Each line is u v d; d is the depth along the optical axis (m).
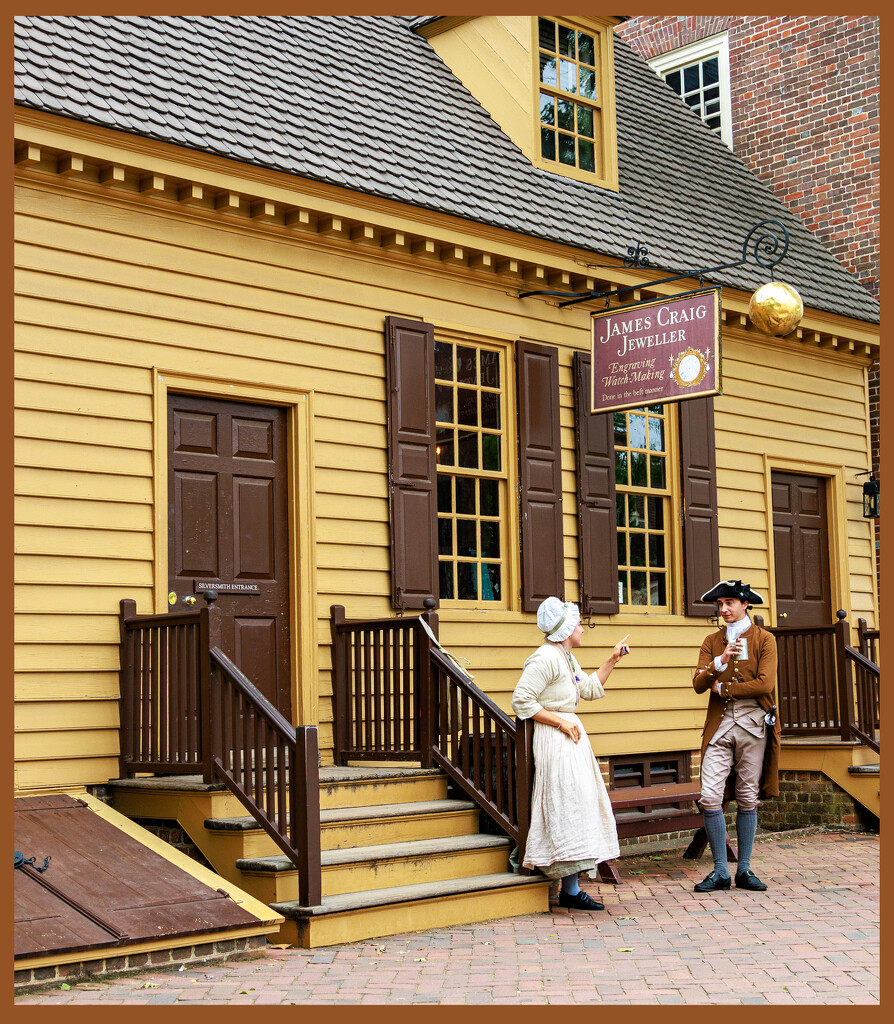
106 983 5.70
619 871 9.51
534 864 7.59
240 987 5.62
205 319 8.48
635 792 9.46
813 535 13.80
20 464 7.48
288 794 7.16
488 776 8.14
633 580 11.52
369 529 9.34
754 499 12.83
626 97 14.44
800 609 13.46
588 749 7.75
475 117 11.04
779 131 15.46
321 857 6.93
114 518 7.90
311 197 8.84
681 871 9.39
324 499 9.06
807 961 6.14
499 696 10.03
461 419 10.19
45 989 5.53
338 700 8.88
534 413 10.58
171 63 8.73
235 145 8.40
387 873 7.24
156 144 7.96
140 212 8.19
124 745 7.79
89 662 7.73
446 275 10.12
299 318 9.04
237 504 8.69
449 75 11.42
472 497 10.25
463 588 10.07
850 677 11.64
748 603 8.43
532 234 10.20
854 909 7.51
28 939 5.55
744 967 6.02
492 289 10.48
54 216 7.75
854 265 14.64
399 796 8.16
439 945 6.60
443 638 9.67
